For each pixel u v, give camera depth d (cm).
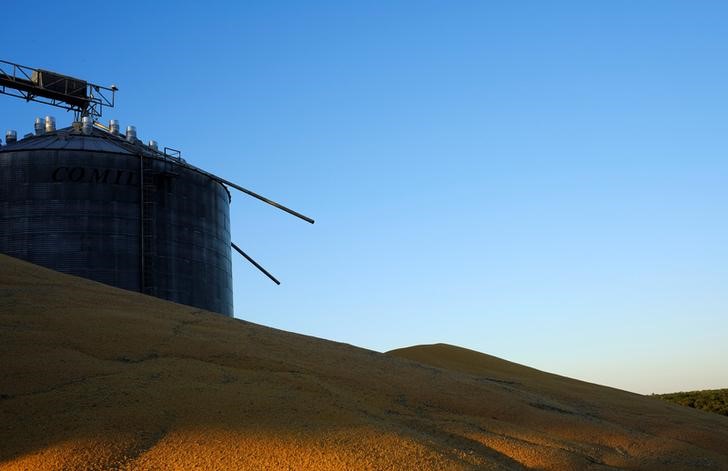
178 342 2495
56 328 2400
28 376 2000
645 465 2212
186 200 5581
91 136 5691
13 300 2622
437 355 4325
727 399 5872
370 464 1652
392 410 2242
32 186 5172
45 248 5088
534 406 2666
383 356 3056
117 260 5184
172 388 2023
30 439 1670
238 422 1816
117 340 2394
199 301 5497
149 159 5444
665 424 2880
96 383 2008
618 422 2814
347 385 2392
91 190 5231
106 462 1586
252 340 2748
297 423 1844
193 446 1673
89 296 2906
